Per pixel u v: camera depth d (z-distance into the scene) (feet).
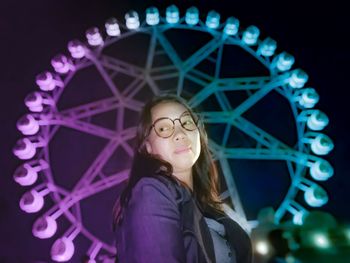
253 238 6.98
